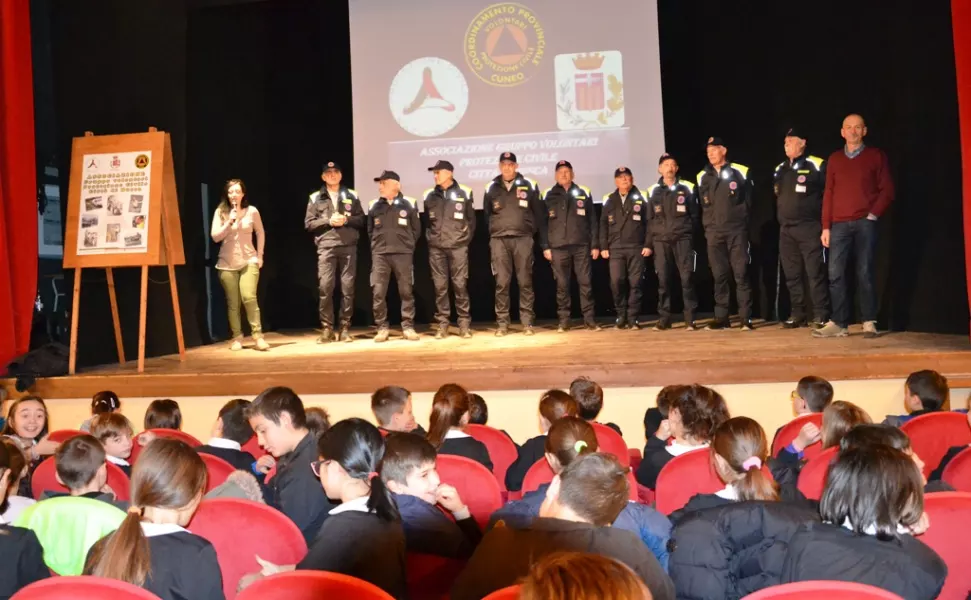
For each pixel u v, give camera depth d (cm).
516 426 463
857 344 491
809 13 634
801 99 654
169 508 170
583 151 712
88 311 581
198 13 670
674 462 246
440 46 724
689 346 516
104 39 611
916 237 560
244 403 300
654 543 197
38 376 504
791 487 221
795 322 616
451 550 194
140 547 154
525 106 717
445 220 623
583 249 658
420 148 727
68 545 192
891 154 579
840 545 158
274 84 758
